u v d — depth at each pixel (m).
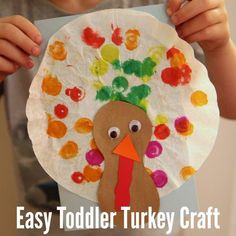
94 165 0.55
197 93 0.56
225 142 1.01
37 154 0.54
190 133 0.55
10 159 0.89
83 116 0.55
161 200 0.55
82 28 0.55
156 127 0.55
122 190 0.55
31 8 0.69
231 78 0.67
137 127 0.55
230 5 0.92
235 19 0.92
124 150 0.55
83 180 0.55
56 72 0.55
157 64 0.55
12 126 0.71
